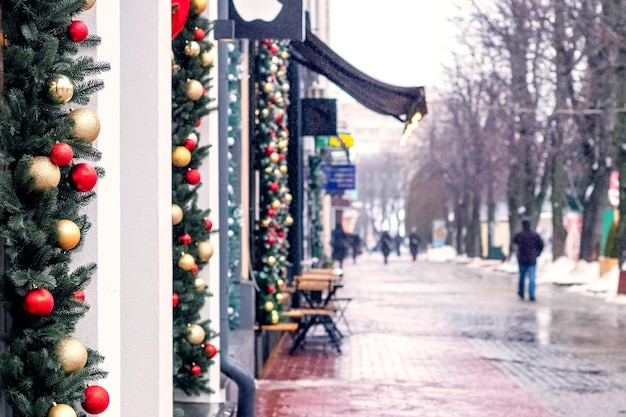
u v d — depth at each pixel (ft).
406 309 85.81
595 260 122.93
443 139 232.53
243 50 47.98
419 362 50.24
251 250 48.47
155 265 18.19
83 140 12.35
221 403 25.20
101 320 14.38
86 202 12.98
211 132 25.39
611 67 92.79
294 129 63.16
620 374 46.37
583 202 126.62
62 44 12.64
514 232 171.63
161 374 18.25
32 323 12.29
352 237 228.84
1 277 11.91
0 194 11.41
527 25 113.60
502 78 136.87
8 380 11.96
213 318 25.61
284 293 58.03
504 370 47.44
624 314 81.20
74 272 12.59
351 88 45.01
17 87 12.07
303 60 45.65
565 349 56.39
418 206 314.35
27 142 11.84
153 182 18.19
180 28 21.08
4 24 12.16
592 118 111.04
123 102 18.24
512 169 167.12
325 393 39.99
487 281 139.03
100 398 12.81
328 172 136.77
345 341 60.08
